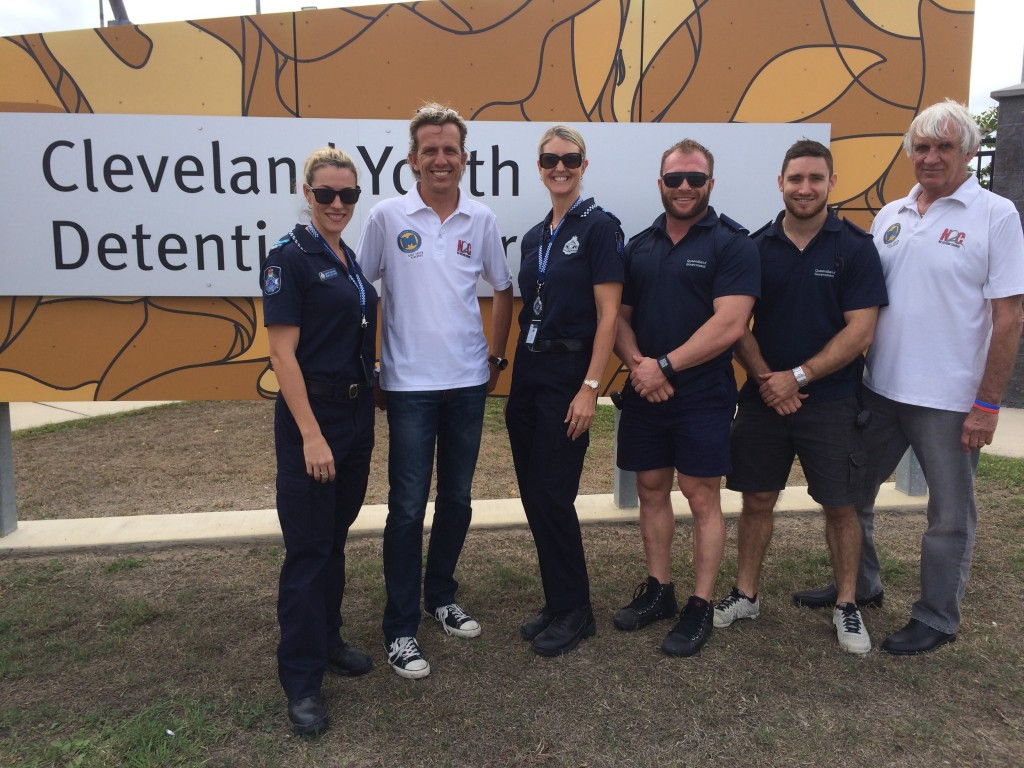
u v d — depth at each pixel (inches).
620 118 139.2
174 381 141.3
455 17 135.9
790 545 148.1
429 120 96.1
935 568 105.8
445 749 86.6
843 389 105.7
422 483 102.8
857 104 140.9
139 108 134.7
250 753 85.8
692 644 106.3
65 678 101.6
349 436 91.5
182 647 110.5
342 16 134.8
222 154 135.1
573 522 106.4
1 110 133.2
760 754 85.4
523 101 137.9
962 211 98.7
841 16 138.8
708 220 102.9
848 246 102.6
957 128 95.1
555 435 101.9
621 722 91.4
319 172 87.0
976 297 98.7
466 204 102.9
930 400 101.2
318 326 87.7
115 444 232.7
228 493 186.5
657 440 109.1
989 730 89.6
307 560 89.9
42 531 153.2
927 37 139.8
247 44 134.4
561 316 101.0
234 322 140.4
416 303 100.3
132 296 137.9
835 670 102.7
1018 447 215.0
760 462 112.2
